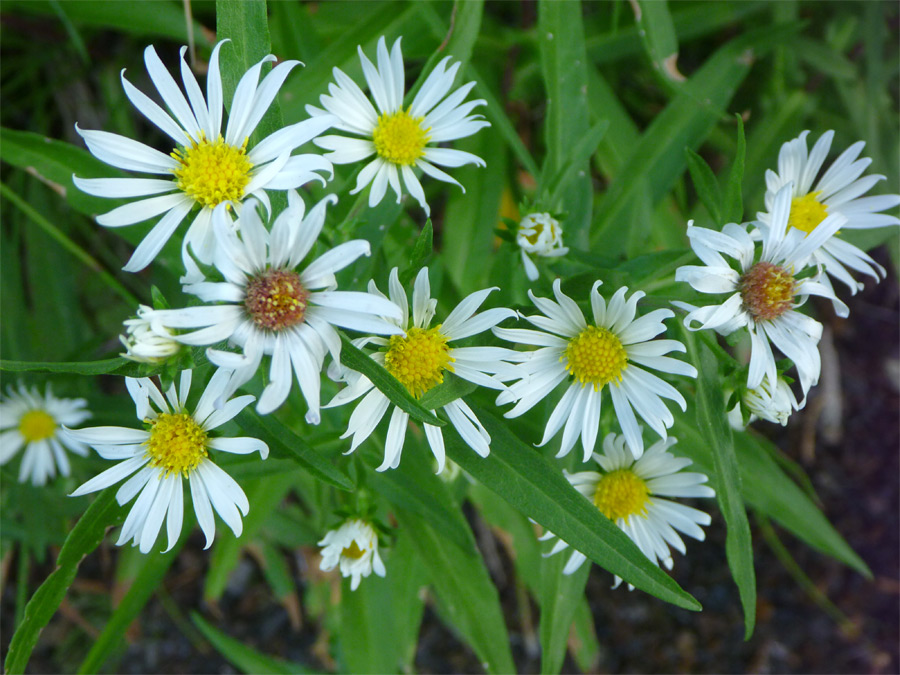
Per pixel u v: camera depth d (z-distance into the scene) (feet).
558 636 0.60
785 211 0.50
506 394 0.51
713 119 0.69
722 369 0.53
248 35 0.49
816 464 1.01
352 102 0.56
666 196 0.75
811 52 0.75
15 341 0.75
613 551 0.52
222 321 0.44
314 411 0.45
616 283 0.53
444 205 0.89
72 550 0.52
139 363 0.46
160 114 0.49
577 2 0.64
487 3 0.80
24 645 0.52
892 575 1.01
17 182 0.78
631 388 0.53
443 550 0.63
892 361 1.01
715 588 1.00
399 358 0.50
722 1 0.74
